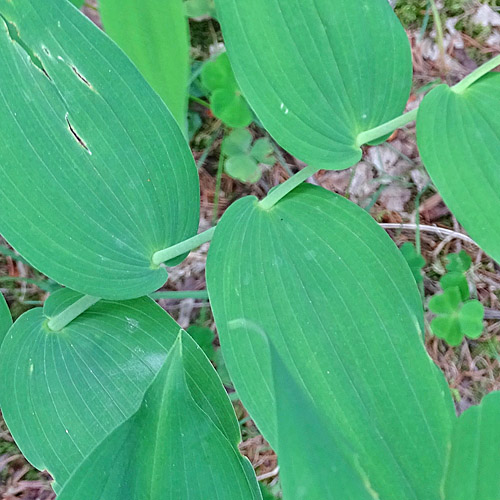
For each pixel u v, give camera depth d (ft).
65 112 0.56
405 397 0.55
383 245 0.60
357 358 0.56
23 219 0.57
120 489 0.50
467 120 0.58
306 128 0.60
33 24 0.54
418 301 0.58
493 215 0.57
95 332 0.65
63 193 0.57
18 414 0.63
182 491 0.51
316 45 0.57
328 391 0.55
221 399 0.63
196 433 0.52
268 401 0.56
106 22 0.53
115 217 0.59
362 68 0.59
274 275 0.59
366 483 0.40
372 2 0.58
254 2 0.56
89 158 0.57
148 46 0.54
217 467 0.52
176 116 0.59
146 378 0.65
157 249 0.62
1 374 0.63
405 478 0.52
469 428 0.48
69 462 0.63
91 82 0.56
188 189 0.62
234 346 0.57
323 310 0.58
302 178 0.61
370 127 0.61
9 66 0.54
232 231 0.60
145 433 0.51
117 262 0.61
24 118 0.55
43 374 0.64
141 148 0.58
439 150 0.58
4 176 0.56
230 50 0.56
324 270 0.59
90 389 0.64
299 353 0.56
